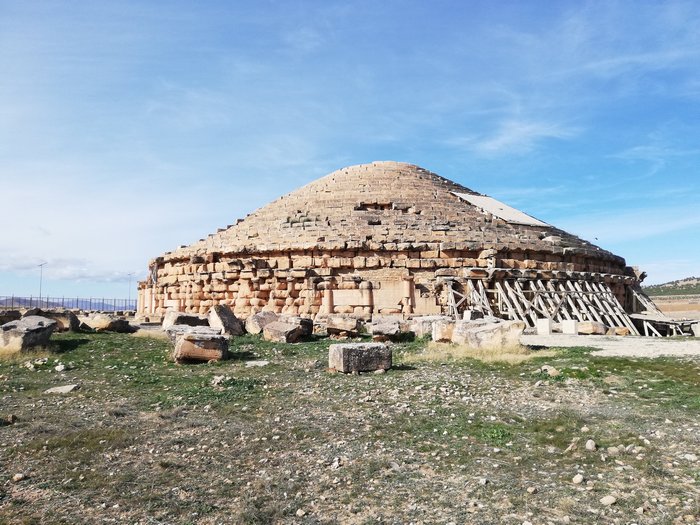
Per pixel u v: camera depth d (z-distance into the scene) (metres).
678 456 11.06
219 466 11.24
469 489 9.91
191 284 48.44
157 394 17.44
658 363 20.38
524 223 53.22
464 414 14.52
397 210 50.56
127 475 10.71
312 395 17.02
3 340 24.95
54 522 8.81
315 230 46.66
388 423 13.87
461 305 41.44
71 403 16.30
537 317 42.03
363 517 8.97
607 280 50.16
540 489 9.80
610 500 9.13
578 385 17.50
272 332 30.56
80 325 34.94
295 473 10.84
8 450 12.04
